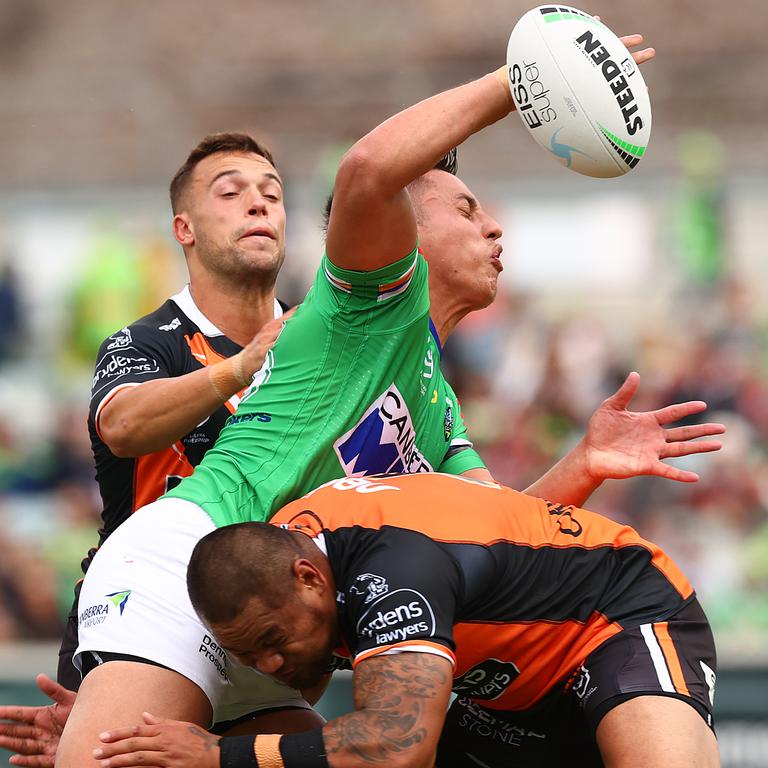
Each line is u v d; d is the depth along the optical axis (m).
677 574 11.84
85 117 58.28
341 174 10.99
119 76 62.56
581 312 42.38
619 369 38.81
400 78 60.78
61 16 68.19
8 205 44.91
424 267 11.82
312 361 11.77
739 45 63.06
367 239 11.16
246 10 68.19
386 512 10.82
